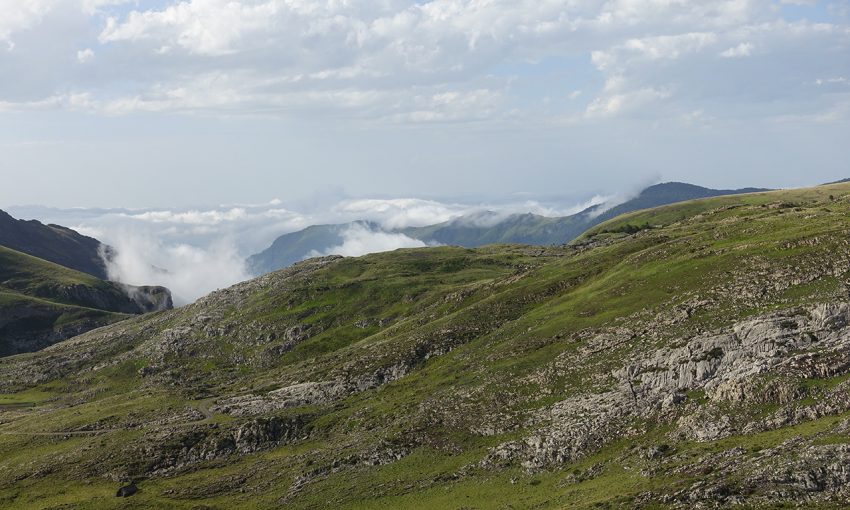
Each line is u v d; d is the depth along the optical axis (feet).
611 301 556.51
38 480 515.91
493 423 455.63
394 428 491.72
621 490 330.13
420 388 550.36
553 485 369.71
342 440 504.43
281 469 483.51
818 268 456.04
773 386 356.59
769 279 468.75
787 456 299.58
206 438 549.13
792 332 394.52
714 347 409.49
